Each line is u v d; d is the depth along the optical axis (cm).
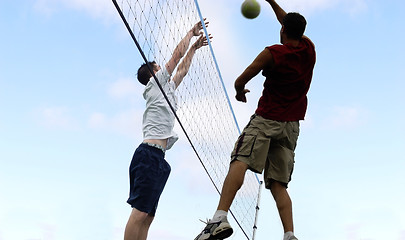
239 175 377
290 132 395
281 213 396
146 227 489
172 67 526
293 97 394
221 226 360
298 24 396
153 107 510
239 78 384
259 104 402
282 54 385
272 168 400
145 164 486
